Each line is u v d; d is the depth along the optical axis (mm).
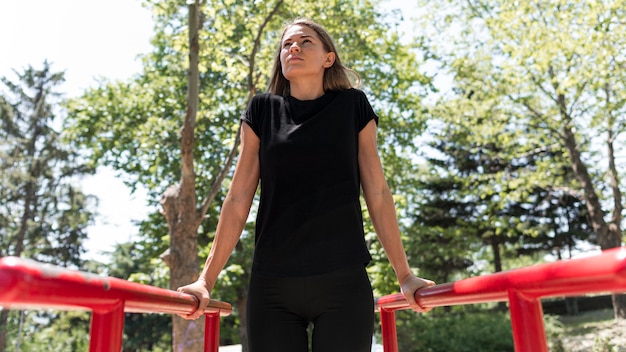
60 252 27641
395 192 15312
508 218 18766
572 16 11922
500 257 25469
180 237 7344
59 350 23516
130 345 26156
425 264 21656
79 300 758
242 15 8367
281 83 1959
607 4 11211
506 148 15641
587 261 665
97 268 28281
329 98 1752
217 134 14125
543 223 23391
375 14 12680
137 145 14680
